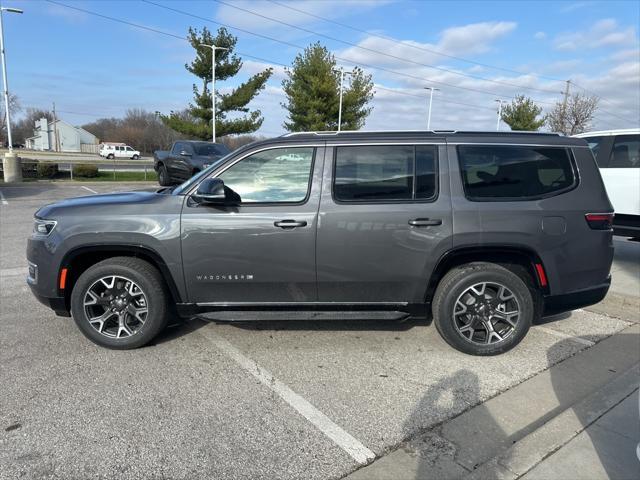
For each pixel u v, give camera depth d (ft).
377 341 14.37
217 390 11.42
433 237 12.64
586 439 9.52
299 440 9.56
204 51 103.09
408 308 13.21
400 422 10.22
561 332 15.40
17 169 73.10
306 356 13.32
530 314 13.05
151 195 13.58
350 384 11.80
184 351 13.52
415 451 9.25
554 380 12.14
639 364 13.08
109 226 12.70
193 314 13.32
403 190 12.81
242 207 12.70
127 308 13.24
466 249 12.71
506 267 13.09
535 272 12.90
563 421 10.11
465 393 11.44
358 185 12.77
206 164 52.54
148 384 11.65
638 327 15.92
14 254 24.95
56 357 13.02
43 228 13.11
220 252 12.69
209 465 8.79
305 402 10.96
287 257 12.71
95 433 9.66
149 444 9.34
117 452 9.09
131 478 8.43
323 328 15.29
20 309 16.71
